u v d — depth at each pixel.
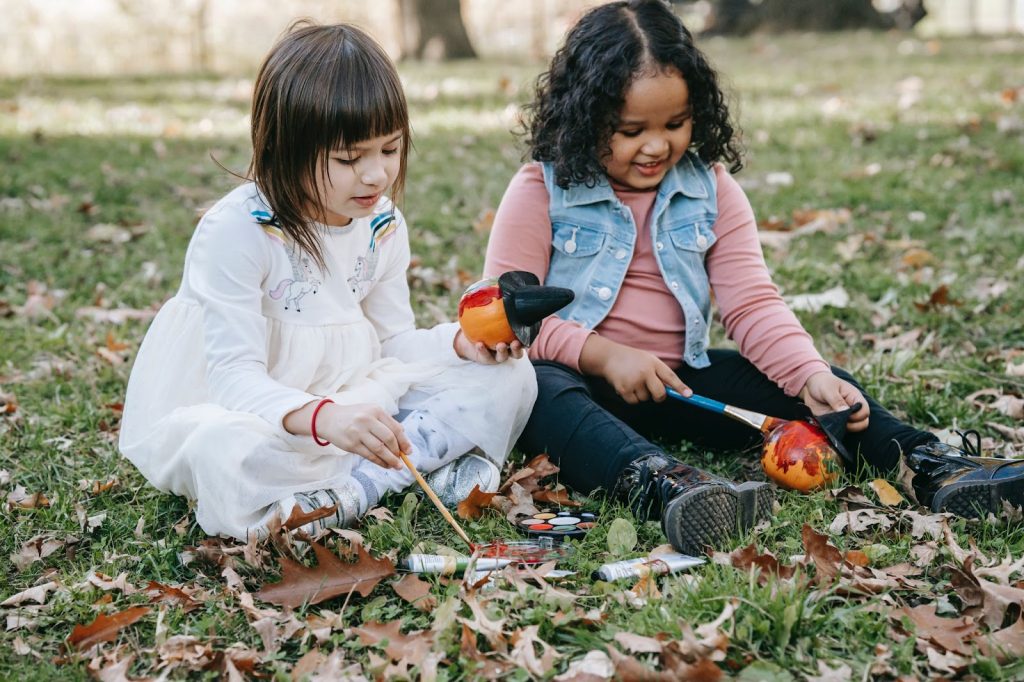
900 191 5.27
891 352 3.33
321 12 17.45
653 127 2.54
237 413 2.23
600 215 2.70
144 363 2.43
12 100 9.99
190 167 6.50
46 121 8.52
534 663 1.80
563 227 2.71
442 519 2.35
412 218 5.12
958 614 1.95
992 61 10.64
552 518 2.32
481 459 2.46
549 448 2.48
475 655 1.82
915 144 6.39
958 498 2.27
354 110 2.14
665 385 2.57
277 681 1.81
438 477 2.43
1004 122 6.57
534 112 2.82
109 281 4.32
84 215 5.34
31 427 2.94
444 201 5.55
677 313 2.73
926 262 4.19
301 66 2.17
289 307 2.35
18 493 2.54
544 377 2.56
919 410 2.92
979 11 22.94
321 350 2.38
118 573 2.17
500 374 2.43
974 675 1.75
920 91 8.49
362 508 2.31
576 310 2.71
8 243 4.87
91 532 2.36
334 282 2.41
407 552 2.21
